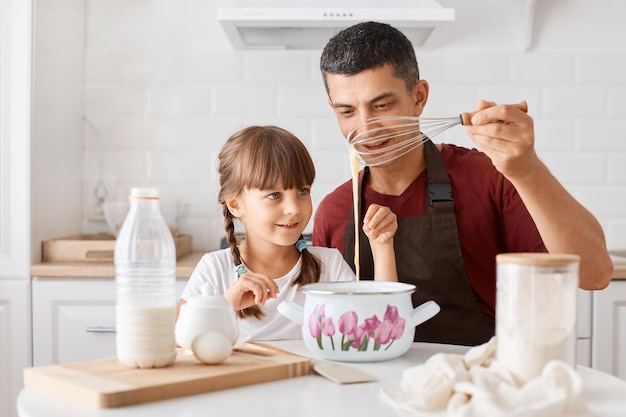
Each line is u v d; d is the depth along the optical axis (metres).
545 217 1.28
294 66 2.71
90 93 2.73
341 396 0.90
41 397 0.89
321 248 1.65
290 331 1.52
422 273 1.63
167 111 2.73
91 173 2.75
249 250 1.58
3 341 2.26
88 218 2.75
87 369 0.96
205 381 0.91
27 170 2.27
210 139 2.73
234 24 2.32
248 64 2.72
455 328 1.62
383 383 0.96
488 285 1.66
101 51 2.72
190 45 2.72
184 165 2.74
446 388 0.83
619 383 0.95
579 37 2.70
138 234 0.98
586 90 2.70
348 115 1.60
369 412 0.83
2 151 2.27
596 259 1.33
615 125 2.70
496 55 2.69
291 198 1.50
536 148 2.71
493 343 0.94
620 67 2.69
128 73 2.73
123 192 2.74
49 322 2.26
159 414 0.82
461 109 2.70
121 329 0.97
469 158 1.70
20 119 2.28
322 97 2.71
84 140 2.74
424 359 1.11
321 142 2.71
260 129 1.56
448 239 1.62
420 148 1.68
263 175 1.47
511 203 1.62
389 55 1.54
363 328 1.06
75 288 2.25
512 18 2.69
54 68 2.47
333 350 1.08
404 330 1.09
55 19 2.47
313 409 0.84
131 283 0.97
